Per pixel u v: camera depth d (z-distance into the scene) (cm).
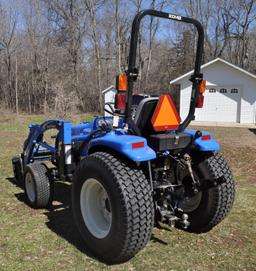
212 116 2048
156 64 3428
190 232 398
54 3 3158
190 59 3316
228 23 3494
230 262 338
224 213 377
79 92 3048
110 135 346
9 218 435
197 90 362
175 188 379
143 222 310
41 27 3158
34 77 3177
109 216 345
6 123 1612
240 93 1984
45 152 532
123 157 333
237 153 858
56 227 409
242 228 412
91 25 3038
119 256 321
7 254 346
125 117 334
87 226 350
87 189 349
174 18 331
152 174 361
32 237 383
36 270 320
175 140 348
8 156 807
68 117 1747
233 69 1978
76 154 447
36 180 452
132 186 309
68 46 3209
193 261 338
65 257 342
